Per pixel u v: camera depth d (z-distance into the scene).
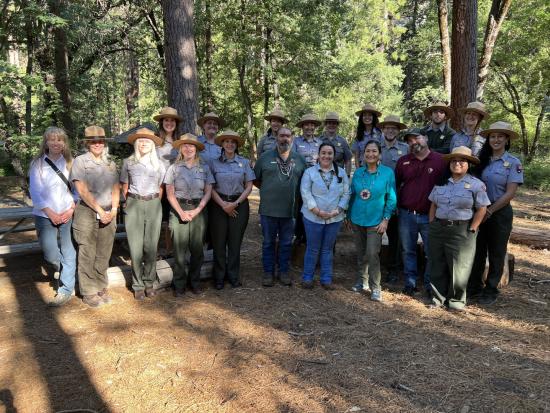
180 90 7.25
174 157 5.24
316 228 4.94
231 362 3.46
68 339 3.79
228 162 4.93
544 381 3.21
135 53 16.05
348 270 5.93
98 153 4.34
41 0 9.97
